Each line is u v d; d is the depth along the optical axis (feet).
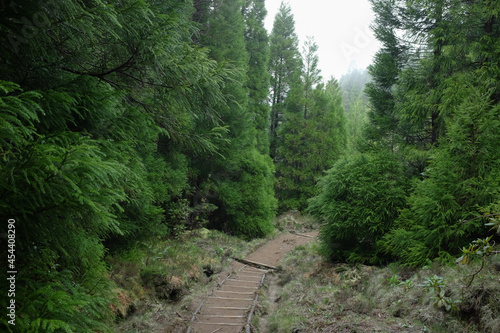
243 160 47.70
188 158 40.75
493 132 18.42
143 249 25.80
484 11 24.04
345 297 18.94
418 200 19.97
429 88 28.43
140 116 12.85
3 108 6.47
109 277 19.07
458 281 14.58
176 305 21.38
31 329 5.99
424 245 19.15
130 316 17.74
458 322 13.05
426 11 27.89
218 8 45.80
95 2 9.66
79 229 8.97
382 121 32.22
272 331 17.90
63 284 9.02
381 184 25.05
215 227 47.14
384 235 23.63
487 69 23.45
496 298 12.64
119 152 11.18
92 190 7.20
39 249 7.94
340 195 26.86
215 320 19.36
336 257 27.66
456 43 25.72
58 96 9.04
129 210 22.17
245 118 42.75
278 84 83.41
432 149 26.14
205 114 16.30
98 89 11.60
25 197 6.62
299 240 47.34
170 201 35.35
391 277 19.72
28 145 7.17
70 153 7.02
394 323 14.55
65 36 10.31
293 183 71.20
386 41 32.65
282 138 74.64
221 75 15.25
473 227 17.31
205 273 29.48
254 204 47.57
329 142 69.62
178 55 13.03
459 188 18.57
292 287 24.52
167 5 13.79
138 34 11.14
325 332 14.87
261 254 39.88
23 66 9.67
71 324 7.02
